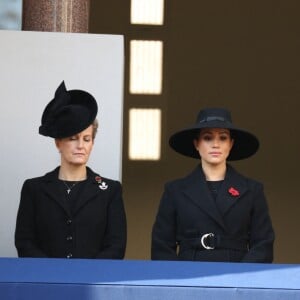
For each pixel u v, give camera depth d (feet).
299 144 173.37
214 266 59.11
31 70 96.07
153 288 54.08
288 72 174.09
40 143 94.89
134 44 171.32
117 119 95.35
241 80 173.17
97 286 54.19
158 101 171.12
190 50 172.35
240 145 78.23
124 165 170.50
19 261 60.39
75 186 75.10
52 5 102.37
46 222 74.23
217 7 173.37
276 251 171.83
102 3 170.60
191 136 77.30
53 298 54.08
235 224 73.20
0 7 123.44
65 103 75.05
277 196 172.76
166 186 75.51
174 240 74.64
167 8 172.14
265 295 53.47
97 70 96.22
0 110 95.35
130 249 169.07
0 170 94.27
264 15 174.19
